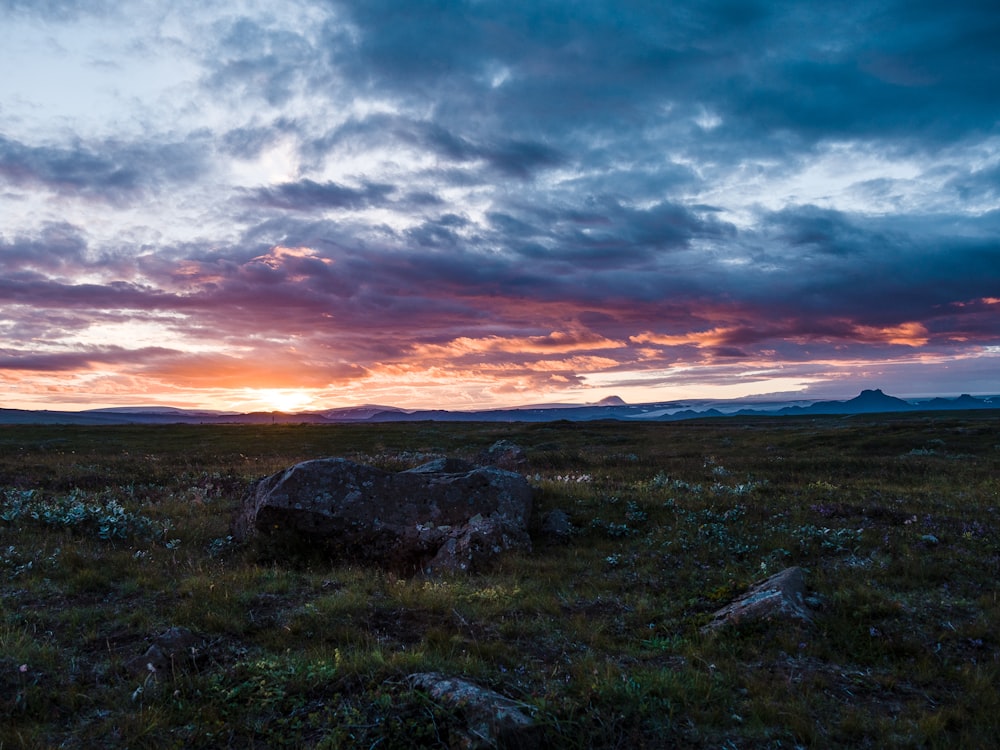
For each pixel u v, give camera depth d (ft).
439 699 19.17
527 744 17.79
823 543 44.55
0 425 211.82
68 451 136.36
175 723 19.25
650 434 205.87
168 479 81.92
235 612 29.01
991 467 104.27
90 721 19.15
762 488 69.36
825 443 159.84
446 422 295.48
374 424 277.23
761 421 328.49
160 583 33.71
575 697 21.08
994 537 46.21
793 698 22.52
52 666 22.09
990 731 21.06
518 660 24.80
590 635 28.25
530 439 190.70
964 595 35.27
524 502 50.01
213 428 234.79
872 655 27.09
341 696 20.45
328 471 47.55
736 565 40.91
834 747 19.81
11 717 18.85
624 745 18.78
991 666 25.99
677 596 35.35
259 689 20.81
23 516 46.88
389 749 17.66
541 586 36.42
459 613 29.96
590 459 122.52
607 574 39.63
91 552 39.22
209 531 49.67
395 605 30.96
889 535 46.42
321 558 44.57
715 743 19.36
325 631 26.86
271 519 45.65
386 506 46.93
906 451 141.79
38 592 31.12
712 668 24.82
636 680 22.21
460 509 47.65
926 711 22.45
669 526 50.75
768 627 28.78
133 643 24.99
